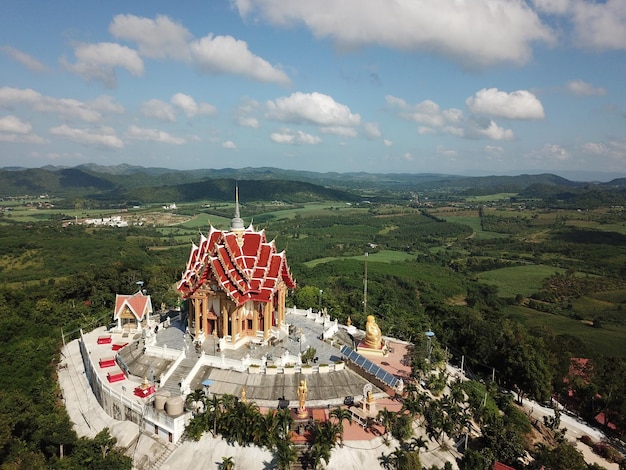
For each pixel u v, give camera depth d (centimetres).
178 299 11375
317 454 4828
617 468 6612
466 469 5366
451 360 9544
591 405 8062
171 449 5378
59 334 9438
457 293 19988
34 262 18812
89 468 4988
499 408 7350
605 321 16400
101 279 12481
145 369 6875
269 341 7600
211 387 6284
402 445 5478
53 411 6462
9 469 4756
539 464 5506
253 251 7738
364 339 8344
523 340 8606
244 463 5122
